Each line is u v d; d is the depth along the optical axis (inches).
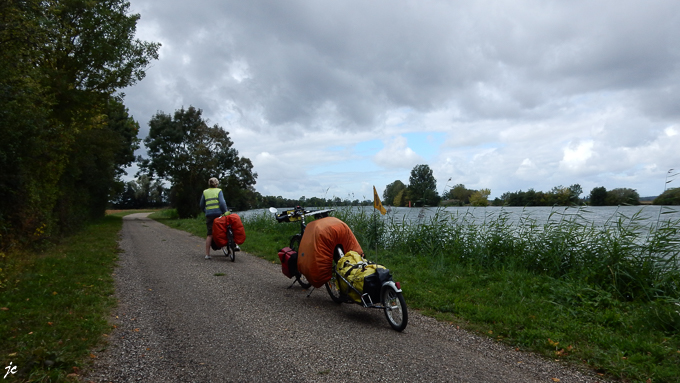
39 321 178.2
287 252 270.8
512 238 339.0
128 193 4397.1
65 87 599.8
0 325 166.2
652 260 251.0
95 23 679.7
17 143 371.6
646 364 147.4
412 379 136.1
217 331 181.0
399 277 297.9
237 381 131.9
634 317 199.6
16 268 283.3
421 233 404.8
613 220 305.6
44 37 381.7
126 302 225.6
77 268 310.5
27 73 388.8
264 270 338.0
